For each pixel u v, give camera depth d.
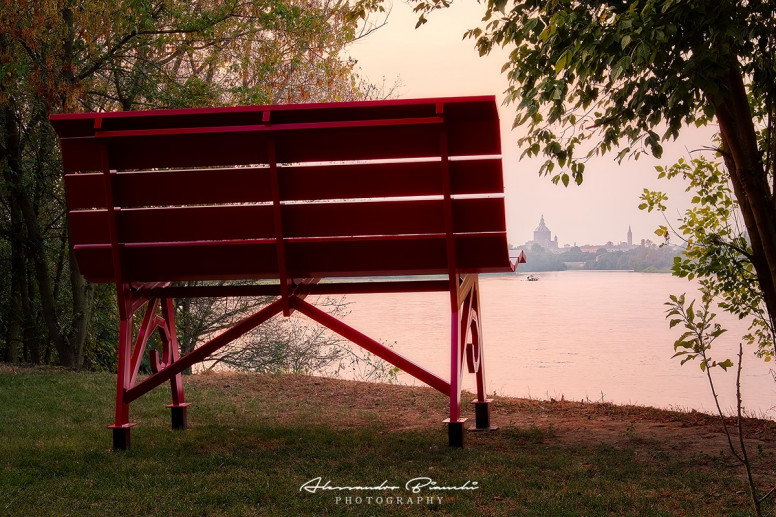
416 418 7.55
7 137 12.92
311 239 5.49
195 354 5.66
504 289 83.62
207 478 4.68
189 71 15.67
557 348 32.47
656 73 5.36
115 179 5.45
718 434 6.23
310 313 5.65
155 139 5.18
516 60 6.53
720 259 7.18
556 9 5.92
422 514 3.97
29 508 4.10
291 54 14.91
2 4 11.36
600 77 5.87
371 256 5.51
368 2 8.11
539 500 4.18
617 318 48.75
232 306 19.39
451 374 5.51
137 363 5.90
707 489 4.43
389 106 4.89
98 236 5.59
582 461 5.16
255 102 13.98
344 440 5.93
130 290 5.69
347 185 5.34
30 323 14.52
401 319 37.78
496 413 7.77
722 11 4.83
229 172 5.38
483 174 5.20
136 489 4.47
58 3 11.85
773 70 5.67
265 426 6.87
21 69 11.41
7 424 7.02
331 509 4.07
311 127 4.96
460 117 4.98
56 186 14.15
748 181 5.12
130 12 12.19
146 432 6.42
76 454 5.37
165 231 5.53
